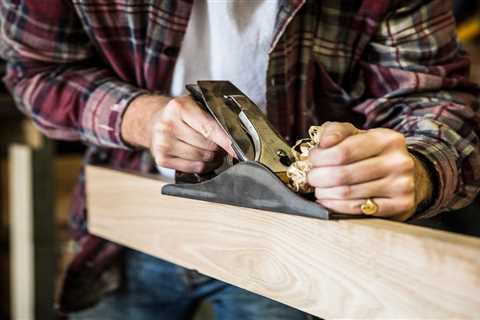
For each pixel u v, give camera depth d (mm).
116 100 1005
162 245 944
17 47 1078
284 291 735
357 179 654
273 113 1041
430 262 594
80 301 1229
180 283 1197
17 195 1836
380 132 675
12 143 1885
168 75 1074
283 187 705
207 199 829
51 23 1051
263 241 752
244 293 1159
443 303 589
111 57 1079
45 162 1770
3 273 2205
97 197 1103
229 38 1025
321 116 1096
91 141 1077
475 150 879
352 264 654
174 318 1261
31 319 1867
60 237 1974
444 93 982
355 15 1008
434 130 866
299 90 1050
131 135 983
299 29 1021
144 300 1243
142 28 1039
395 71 995
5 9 1073
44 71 1104
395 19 996
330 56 1035
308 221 688
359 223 649
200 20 1036
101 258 1213
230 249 804
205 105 841
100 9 1033
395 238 616
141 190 978
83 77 1074
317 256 687
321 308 694
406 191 670
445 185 788
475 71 1812
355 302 659
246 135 788
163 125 865
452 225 1563
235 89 853
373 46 1022
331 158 650
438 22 1007
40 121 1113
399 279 618
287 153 763
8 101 1688
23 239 1849
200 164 872
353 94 1050
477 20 1942
